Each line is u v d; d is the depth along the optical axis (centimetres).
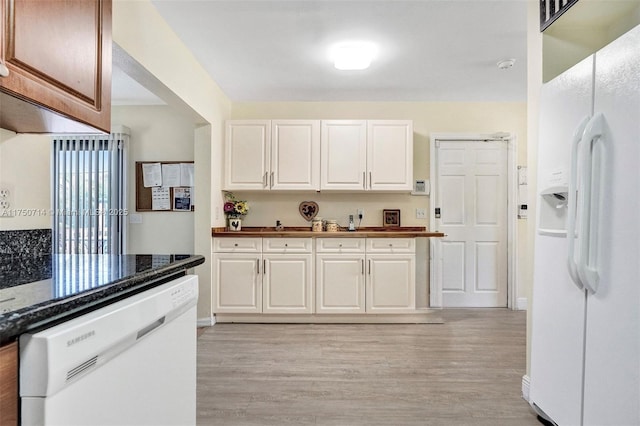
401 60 304
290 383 227
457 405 201
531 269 202
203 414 191
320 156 384
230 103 416
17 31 94
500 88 372
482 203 420
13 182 147
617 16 174
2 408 67
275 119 404
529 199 204
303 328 344
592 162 134
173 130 414
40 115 117
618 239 125
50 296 83
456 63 310
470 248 420
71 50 115
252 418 188
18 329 68
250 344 299
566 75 156
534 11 197
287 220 418
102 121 133
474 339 311
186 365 133
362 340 309
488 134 414
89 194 404
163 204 412
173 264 132
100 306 94
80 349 78
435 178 418
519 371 246
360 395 212
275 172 384
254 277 362
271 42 272
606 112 131
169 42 249
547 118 170
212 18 238
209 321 353
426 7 226
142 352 104
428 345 297
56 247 402
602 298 132
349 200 418
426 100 412
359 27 251
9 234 143
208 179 353
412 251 359
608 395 130
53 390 71
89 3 124
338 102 418
